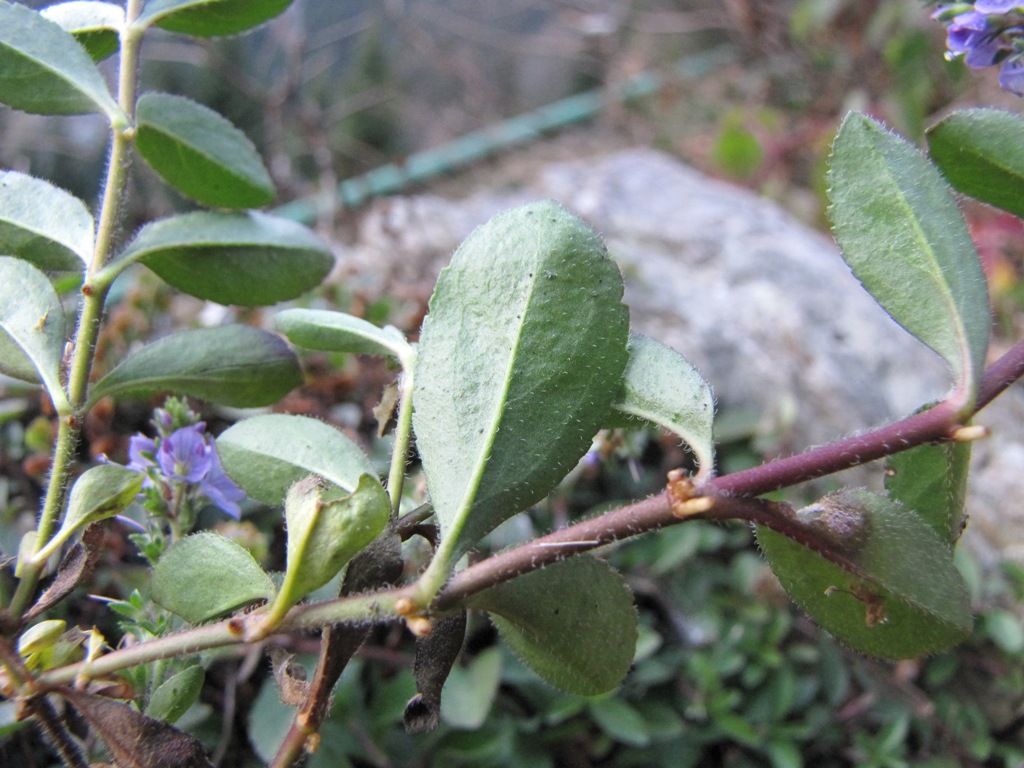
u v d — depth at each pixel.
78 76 0.09
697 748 0.14
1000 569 0.17
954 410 0.06
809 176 0.34
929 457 0.08
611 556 0.15
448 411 0.07
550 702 0.14
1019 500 0.19
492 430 0.07
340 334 0.09
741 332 0.20
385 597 0.06
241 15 0.09
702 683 0.15
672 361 0.07
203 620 0.07
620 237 0.24
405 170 0.29
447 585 0.06
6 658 0.06
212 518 0.14
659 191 0.26
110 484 0.07
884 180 0.07
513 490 0.06
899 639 0.07
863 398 0.20
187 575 0.07
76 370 0.08
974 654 0.16
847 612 0.07
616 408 0.07
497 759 0.13
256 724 0.11
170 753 0.06
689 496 0.06
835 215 0.07
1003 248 0.26
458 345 0.07
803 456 0.06
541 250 0.07
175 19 0.09
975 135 0.08
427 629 0.06
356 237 0.23
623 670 0.07
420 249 0.22
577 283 0.07
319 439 0.08
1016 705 0.15
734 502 0.06
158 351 0.09
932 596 0.06
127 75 0.09
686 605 0.15
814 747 0.15
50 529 0.07
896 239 0.07
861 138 0.07
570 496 0.15
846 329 0.21
